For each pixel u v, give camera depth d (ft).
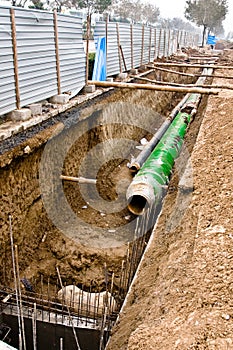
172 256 20.51
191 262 18.02
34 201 29.89
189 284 16.60
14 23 25.64
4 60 25.21
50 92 32.91
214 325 13.78
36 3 95.30
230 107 40.83
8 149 24.93
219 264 17.31
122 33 55.83
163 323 15.10
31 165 28.86
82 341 21.59
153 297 18.57
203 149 31.86
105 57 48.34
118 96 50.19
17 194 27.02
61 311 22.25
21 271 27.66
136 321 17.99
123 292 24.98
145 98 66.23
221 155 29.40
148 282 21.43
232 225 20.20
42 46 30.30
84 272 29.22
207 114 41.83
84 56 39.91
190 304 15.46
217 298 15.23
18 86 27.32
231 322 13.94
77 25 37.09
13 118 27.71
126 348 15.64
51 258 30.19
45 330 21.77
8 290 24.02
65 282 28.09
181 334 13.85
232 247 18.40
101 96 44.78
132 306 20.40
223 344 13.00
